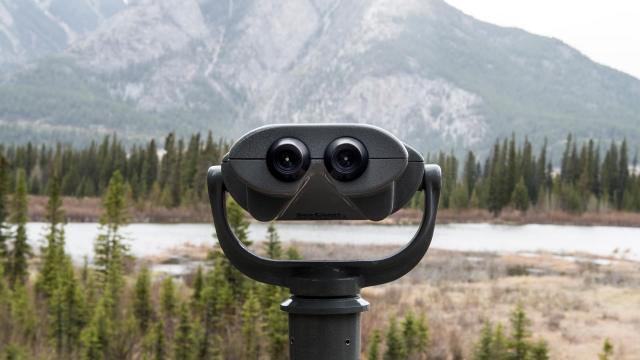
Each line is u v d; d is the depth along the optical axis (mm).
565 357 14656
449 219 99688
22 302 11508
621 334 17000
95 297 13414
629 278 28750
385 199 1957
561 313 19422
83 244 40594
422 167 2035
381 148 1844
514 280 27172
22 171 19938
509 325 17078
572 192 107438
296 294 2027
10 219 19578
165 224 73312
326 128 1841
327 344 1981
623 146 118312
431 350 12984
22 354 8922
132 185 98938
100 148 119875
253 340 11648
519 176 120438
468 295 21891
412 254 2064
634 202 110188
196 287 13836
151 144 109562
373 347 11320
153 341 10539
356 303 2000
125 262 23938
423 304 19828
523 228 83312
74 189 111438
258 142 1842
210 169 2109
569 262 36281
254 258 2064
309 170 1829
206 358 10727
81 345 10578
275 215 1981
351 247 43156
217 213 2080
